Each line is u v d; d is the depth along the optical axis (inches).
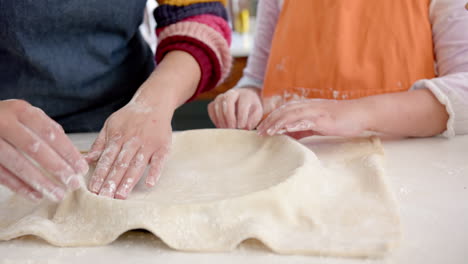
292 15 45.7
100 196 24.4
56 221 25.1
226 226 22.4
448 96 33.9
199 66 43.2
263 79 52.1
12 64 39.6
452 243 21.4
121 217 22.8
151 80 37.9
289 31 45.9
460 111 34.1
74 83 41.4
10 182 23.9
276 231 22.6
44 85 40.6
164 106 34.4
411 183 28.5
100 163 28.2
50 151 23.6
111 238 22.5
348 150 34.1
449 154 32.9
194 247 21.8
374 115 33.8
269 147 32.8
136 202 23.3
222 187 27.6
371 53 42.3
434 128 35.5
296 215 24.0
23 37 37.6
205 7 45.6
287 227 23.2
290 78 46.2
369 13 42.3
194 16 45.1
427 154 33.3
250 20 110.1
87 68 41.5
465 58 37.2
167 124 32.7
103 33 41.7
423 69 41.2
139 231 24.2
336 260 20.5
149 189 28.2
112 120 31.8
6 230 23.9
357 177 28.7
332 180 28.5
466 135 36.7
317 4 44.4
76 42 40.2
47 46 38.9
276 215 23.4
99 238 22.9
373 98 35.1
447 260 20.0
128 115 32.1
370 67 42.2
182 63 41.7
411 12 40.8
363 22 42.6
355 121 33.4
